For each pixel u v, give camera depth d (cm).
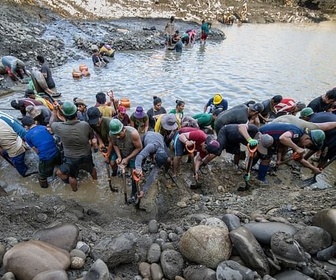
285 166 595
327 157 564
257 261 266
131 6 2098
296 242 274
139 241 320
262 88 1061
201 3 2503
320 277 260
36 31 1359
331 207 375
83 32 1516
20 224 388
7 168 548
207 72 1198
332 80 1177
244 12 2573
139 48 1484
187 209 443
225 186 525
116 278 278
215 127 579
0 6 1421
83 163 493
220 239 278
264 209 396
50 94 858
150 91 965
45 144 475
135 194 480
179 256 288
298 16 2770
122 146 474
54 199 447
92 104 838
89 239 336
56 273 248
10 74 936
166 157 479
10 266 264
